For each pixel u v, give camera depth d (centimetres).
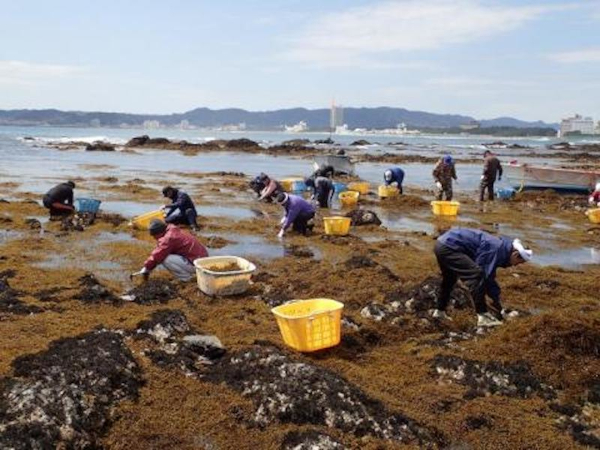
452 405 583
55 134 11206
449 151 7050
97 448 489
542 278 1055
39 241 1257
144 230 1421
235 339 712
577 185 2538
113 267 1069
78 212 1512
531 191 2555
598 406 605
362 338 744
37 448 453
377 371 658
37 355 584
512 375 637
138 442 498
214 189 2412
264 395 550
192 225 1476
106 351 596
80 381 545
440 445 517
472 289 778
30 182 2475
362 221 1656
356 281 991
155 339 675
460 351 706
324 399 538
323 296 910
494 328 771
